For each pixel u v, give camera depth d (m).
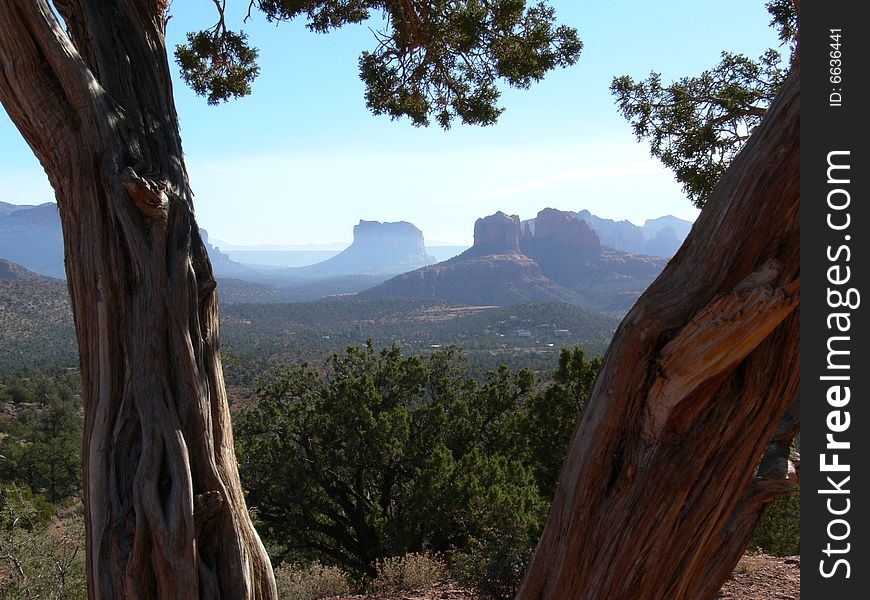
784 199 2.01
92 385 2.98
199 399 3.05
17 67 2.94
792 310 2.03
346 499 18.38
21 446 42.06
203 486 2.99
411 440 18.02
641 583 2.14
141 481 2.81
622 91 6.92
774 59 6.36
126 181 3.01
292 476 16.95
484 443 19.38
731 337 1.98
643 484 2.12
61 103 3.01
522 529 8.46
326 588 8.48
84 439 2.98
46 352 139.88
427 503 13.58
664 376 2.08
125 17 3.46
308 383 19.92
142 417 2.91
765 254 2.03
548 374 70.44
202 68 6.19
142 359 2.97
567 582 2.23
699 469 2.11
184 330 3.08
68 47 3.02
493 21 5.75
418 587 7.85
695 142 6.46
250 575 3.03
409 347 159.50
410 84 6.60
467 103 6.50
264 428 18.50
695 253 2.13
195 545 2.83
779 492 2.30
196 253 3.30
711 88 6.65
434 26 5.80
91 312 2.99
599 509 2.18
